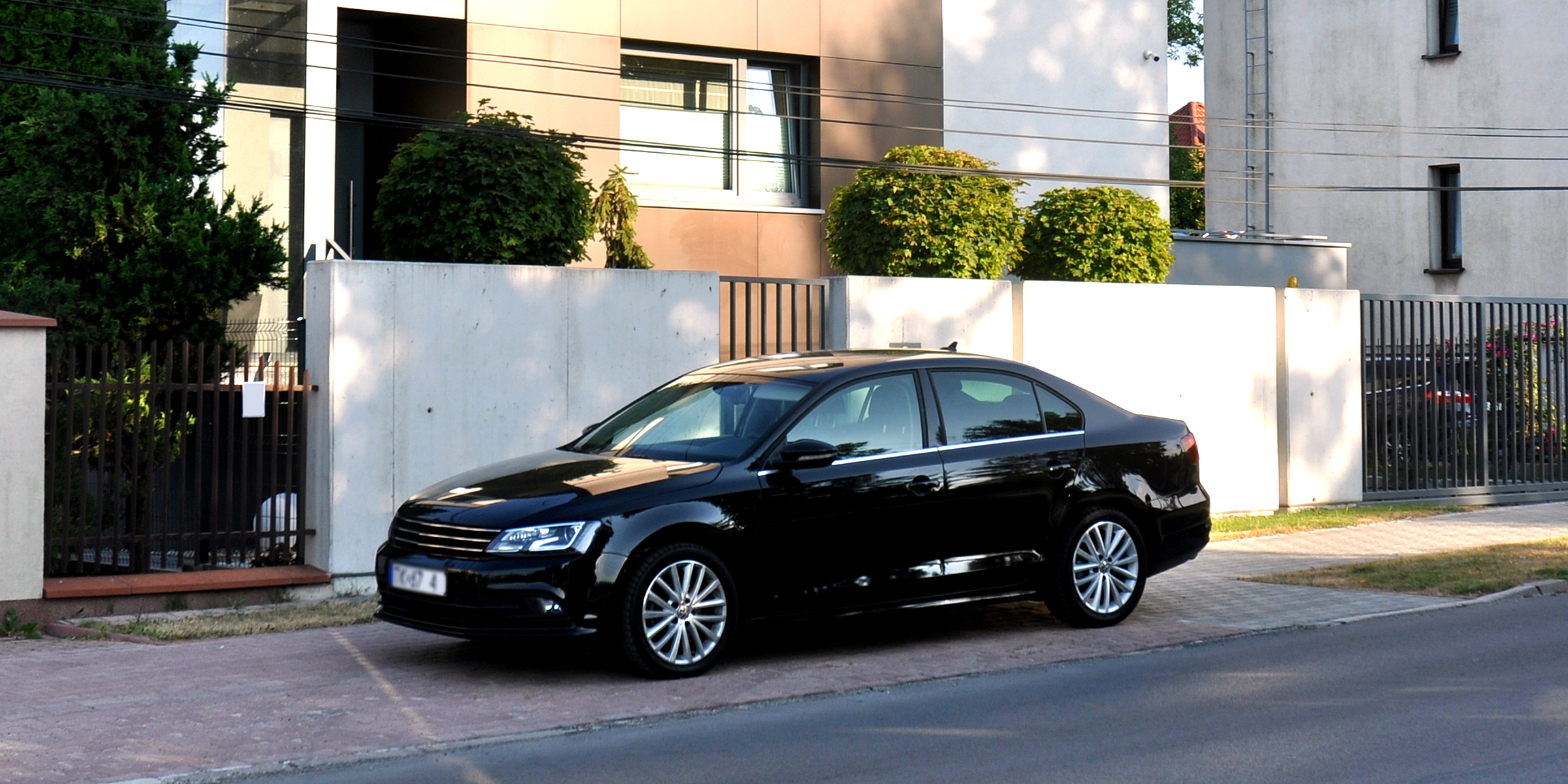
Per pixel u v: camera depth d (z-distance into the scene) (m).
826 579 8.20
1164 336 14.75
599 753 6.45
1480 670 8.04
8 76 12.37
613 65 18.50
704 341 12.41
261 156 17.22
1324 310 15.73
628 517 7.64
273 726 6.88
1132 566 9.41
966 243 15.95
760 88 19.94
